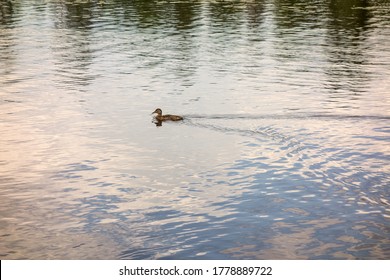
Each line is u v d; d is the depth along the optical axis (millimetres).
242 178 21828
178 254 16766
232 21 61875
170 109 31141
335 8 71375
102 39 52531
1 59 44594
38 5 75188
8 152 24953
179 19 63031
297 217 18672
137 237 17750
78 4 75375
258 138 26156
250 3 75375
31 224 18688
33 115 30406
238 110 30719
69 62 43500
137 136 26828
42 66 42219
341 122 28422
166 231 18062
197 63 43000
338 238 17359
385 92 34719
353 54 46000
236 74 39500
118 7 72000
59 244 17453
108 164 23562
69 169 23062
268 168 22672
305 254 16578
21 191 21078
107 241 17547
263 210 19219
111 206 19844
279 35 54156
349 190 20516
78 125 28641
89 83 37250
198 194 20609
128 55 45875
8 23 62062
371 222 18234
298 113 30047
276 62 43281
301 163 23000
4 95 34469
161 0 77562
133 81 37688
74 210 19594
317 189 20641
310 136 26281
